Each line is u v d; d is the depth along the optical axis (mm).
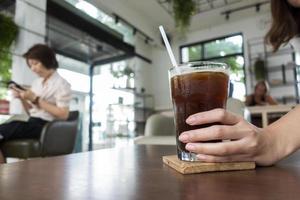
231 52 7324
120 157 612
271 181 333
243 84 7043
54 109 1905
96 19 5172
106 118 5664
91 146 5016
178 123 463
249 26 7078
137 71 7309
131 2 5738
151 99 7738
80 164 504
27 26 3107
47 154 1762
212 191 287
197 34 7707
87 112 5230
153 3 5863
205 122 427
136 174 396
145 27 6723
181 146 452
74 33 4598
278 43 1127
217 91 446
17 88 2029
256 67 6645
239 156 430
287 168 438
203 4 6215
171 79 479
